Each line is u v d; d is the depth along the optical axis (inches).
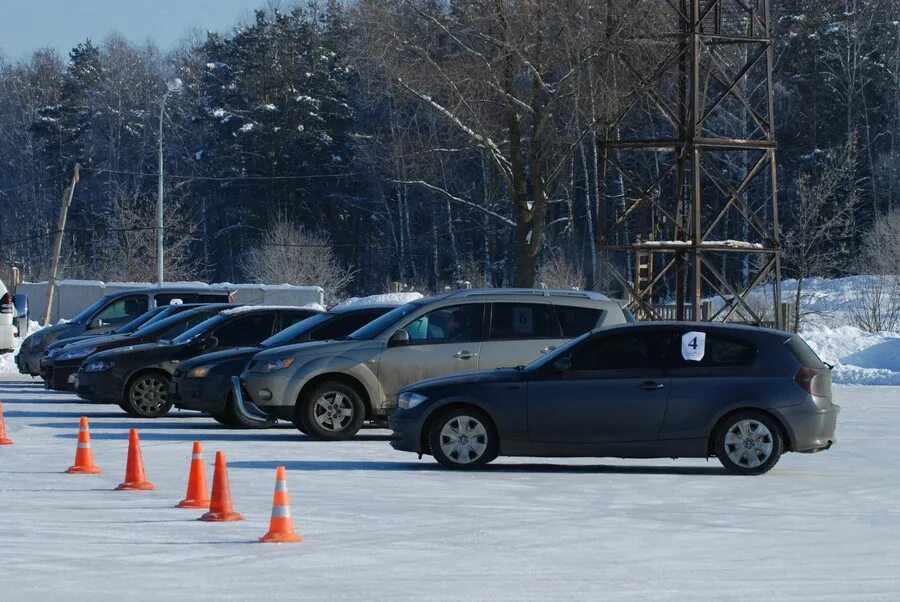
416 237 4404.5
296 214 4365.2
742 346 796.6
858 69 3858.3
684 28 1819.6
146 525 571.5
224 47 4749.0
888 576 468.8
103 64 5191.9
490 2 2058.3
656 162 3617.1
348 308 1114.7
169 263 3882.9
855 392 1663.4
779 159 3882.9
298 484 721.0
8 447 922.7
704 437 783.7
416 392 810.2
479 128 2215.8
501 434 794.2
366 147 3988.7
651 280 2011.6
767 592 439.2
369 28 2139.5
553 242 4089.6
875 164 3841.0
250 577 458.6
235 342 1218.6
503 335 994.1
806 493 700.7
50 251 4722.0
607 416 786.8
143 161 4810.5
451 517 602.2
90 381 1210.0
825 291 3348.9
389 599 423.8
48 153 4923.7
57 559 490.9
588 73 2010.3
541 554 509.0
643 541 541.0
